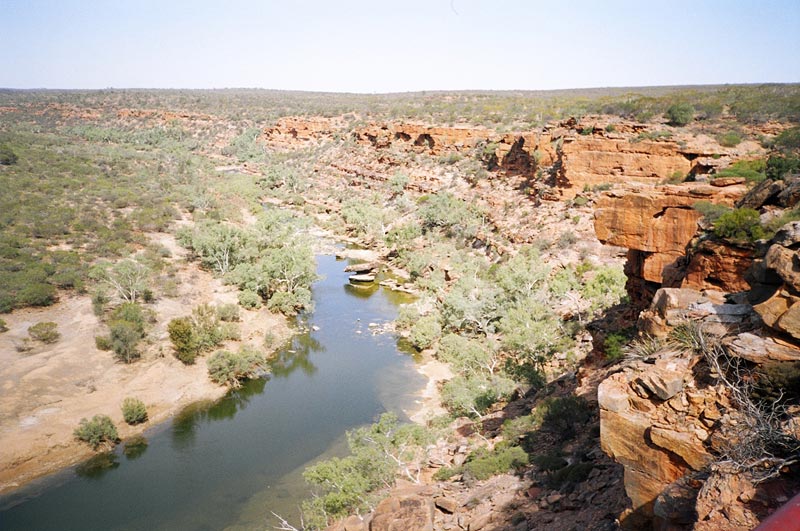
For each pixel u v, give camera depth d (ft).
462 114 449.89
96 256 217.15
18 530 94.84
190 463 114.83
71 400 132.26
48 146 430.61
